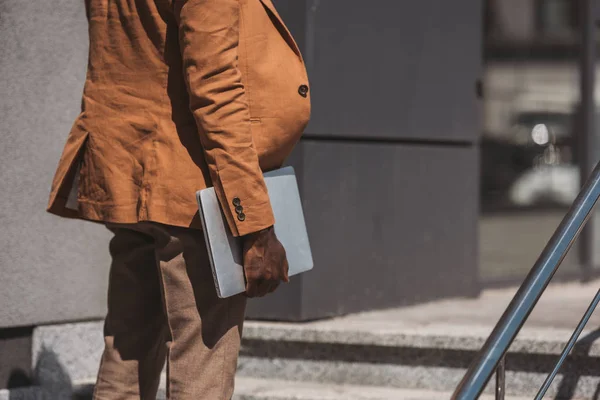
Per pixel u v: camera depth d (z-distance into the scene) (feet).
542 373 19.22
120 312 14.74
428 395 19.53
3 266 19.58
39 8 20.01
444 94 26.48
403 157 25.07
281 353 21.03
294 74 13.78
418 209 25.63
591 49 33.81
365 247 23.93
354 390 19.97
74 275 20.83
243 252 13.14
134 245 14.71
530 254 38.24
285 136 13.58
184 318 13.50
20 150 19.80
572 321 22.11
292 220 13.94
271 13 13.79
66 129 20.59
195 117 12.79
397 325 21.33
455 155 26.96
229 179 12.71
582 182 34.53
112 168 13.50
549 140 37.04
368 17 23.84
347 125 23.31
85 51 20.89
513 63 36.83
